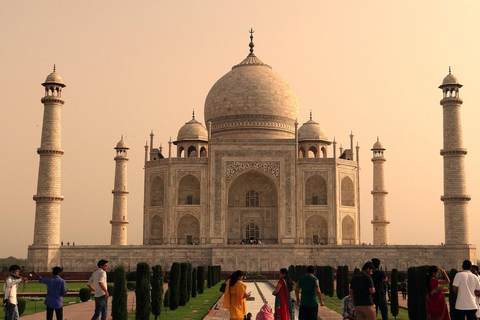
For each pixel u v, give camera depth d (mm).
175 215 141250
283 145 143250
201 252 126375
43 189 123938
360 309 36625
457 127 125125
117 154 155375
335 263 125500
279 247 125562
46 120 125875
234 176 142250
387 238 156125
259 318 39656
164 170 144500
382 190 157375
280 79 164875
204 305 67188
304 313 38625
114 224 152500
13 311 39906
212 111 162125
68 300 76438
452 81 126312
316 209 141375
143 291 48000
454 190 123938
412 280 49188
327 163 143125
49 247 122438
